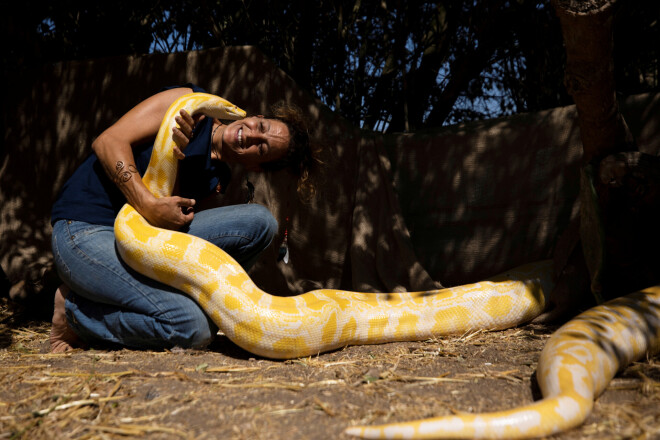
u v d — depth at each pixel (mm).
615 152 4406
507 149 5547
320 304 3902
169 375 3217
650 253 4500
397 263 5422
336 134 5676
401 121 7434
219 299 3699
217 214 4266
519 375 3205
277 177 5426
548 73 6754
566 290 4789
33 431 2500
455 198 5629
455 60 7430
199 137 4191
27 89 5906
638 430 2352
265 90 5328
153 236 3803
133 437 2416
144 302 3838
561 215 5309
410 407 2672
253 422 2508
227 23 6871
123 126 4035
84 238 3979
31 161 5863
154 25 7086
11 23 6445
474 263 5523
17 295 5672
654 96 5156
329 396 2830
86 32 6871
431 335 4367
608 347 3068
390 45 7172
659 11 6336
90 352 3963
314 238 5605
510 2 6484
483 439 2262
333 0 6840
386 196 5641
